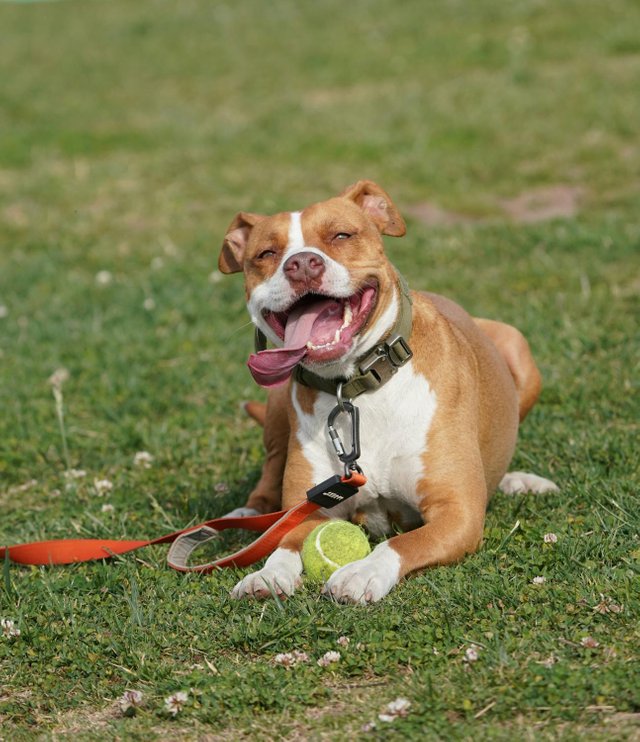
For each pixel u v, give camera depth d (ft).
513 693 16.42
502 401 25.99
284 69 91.81
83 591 22.49
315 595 20.71
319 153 67.82
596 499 24.26
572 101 71.31
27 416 34.88
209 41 106.73
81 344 41.60
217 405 34.78
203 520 26.66
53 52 108.88
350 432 23.08
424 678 17.15
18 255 55.52
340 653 18.25
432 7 105.81
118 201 63.10
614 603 18.98
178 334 41.60
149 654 19.20
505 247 48.03
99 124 79.51
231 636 19.31
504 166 62.23
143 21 119.85
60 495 29.25
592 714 15.81
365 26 103.04
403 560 20.85
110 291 48.29
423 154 65.36
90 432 33.60
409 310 22.84
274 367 20.66
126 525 26.58
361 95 80.69
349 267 21.81
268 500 27.50
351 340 21.31
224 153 69.77
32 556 24.40
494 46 87.30
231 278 48.34
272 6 119.85
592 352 35.63
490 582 20.30
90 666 19.21
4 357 41.16
